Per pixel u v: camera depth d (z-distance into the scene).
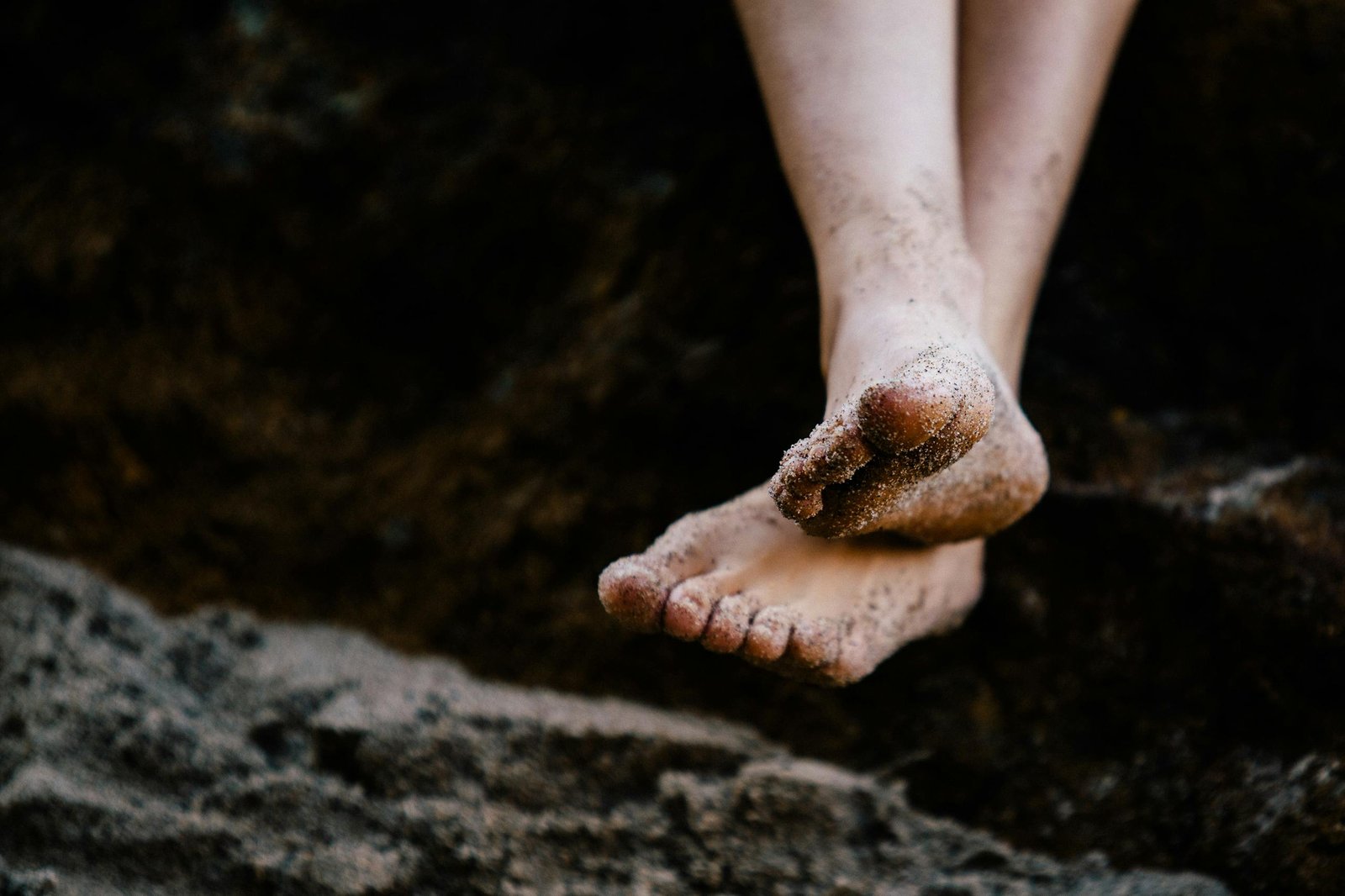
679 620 0.72
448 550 0.99
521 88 1.04
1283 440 0.91
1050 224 0.85
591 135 1.02
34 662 0.95
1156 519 0.88
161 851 0.83
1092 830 0.83
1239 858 0.79
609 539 0.96
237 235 1.06
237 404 1.04
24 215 1.08
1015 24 0.85
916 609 0.79
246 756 0.89
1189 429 0.92
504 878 0.82
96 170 1.09
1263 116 0.92
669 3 1.04
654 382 0.97
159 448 1.05
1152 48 0.94
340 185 1.04
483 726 0.90
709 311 0.98
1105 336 0.95
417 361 1.04
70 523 1.05
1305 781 0.79
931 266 0.75
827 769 0.88
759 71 0.81
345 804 0.85
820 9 0.79
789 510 0.68
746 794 0.85
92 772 0.88
